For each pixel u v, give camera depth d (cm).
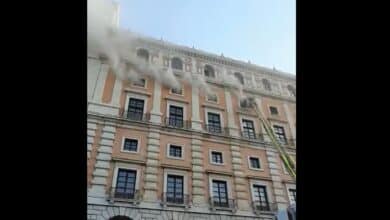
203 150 2466
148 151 2245
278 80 3334
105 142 2155
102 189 1955
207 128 2619
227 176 2400
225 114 2809
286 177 2633
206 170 2347
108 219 1872
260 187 2488
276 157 2731
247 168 2536
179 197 2138
